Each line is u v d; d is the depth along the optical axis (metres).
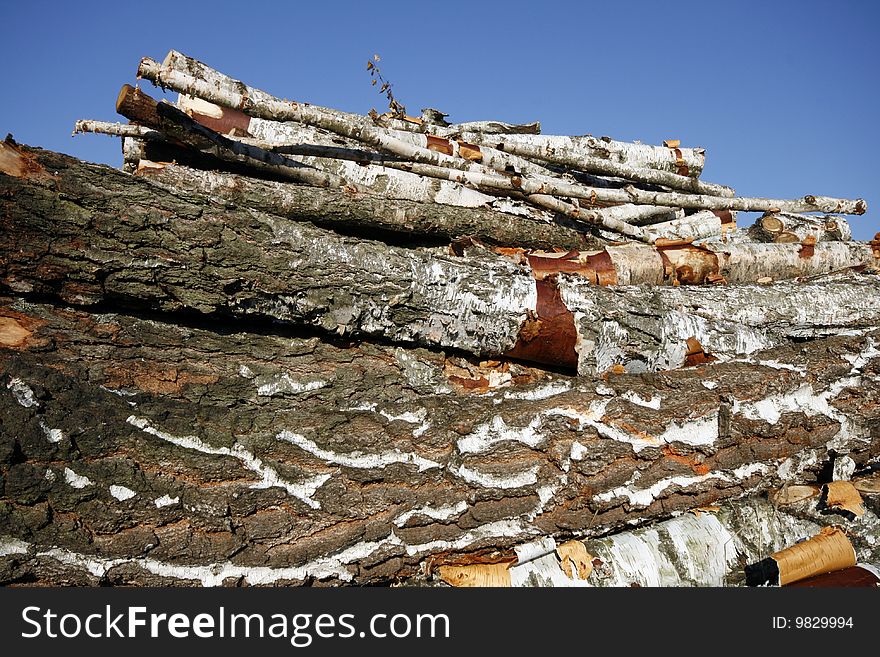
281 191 4.16
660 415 3.00
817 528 3.30
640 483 2.91
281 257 3.15
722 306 4.43
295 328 3.43
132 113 3.70
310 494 2.43
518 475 2.70
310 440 2.55
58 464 2.16
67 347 2.71
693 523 3.10
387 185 4.72
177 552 2.23
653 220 5.62
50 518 2.10
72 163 2.89
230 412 2.57
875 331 3.68
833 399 3.36
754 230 5.69
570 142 5.43
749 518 3.21
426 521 2.56
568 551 2.84
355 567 2.47
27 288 2.80
